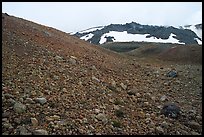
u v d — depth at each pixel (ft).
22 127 31.45
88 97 42.96
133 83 58.08
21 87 40.19
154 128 37.55
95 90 46.65
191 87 60.34
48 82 44.29
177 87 59.98
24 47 58.13
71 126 33.53
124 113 40.50
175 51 128.47
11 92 38.09
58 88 43.16
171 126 38.96
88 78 51.52
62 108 37.22
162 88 58.44
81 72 53.83
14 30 68.90
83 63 61.05
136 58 103.24
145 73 70.79
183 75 70.69
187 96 54.39
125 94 49.29
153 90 56.03
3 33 61.93
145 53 174.70
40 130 31.22
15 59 50.19
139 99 47.73
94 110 38.83
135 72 69.36
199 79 66.74
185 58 118.01
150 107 45.32
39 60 53.26
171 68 82.48
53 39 76.38
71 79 48.37
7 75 42.83
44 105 36.81
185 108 47.34
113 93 48.03
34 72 46.62
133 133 35.47
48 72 48.42
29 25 83.61
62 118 34.81
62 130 32.53
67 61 58.13
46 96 39.40
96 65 63.52
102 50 96.17
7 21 75.15
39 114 34.63
